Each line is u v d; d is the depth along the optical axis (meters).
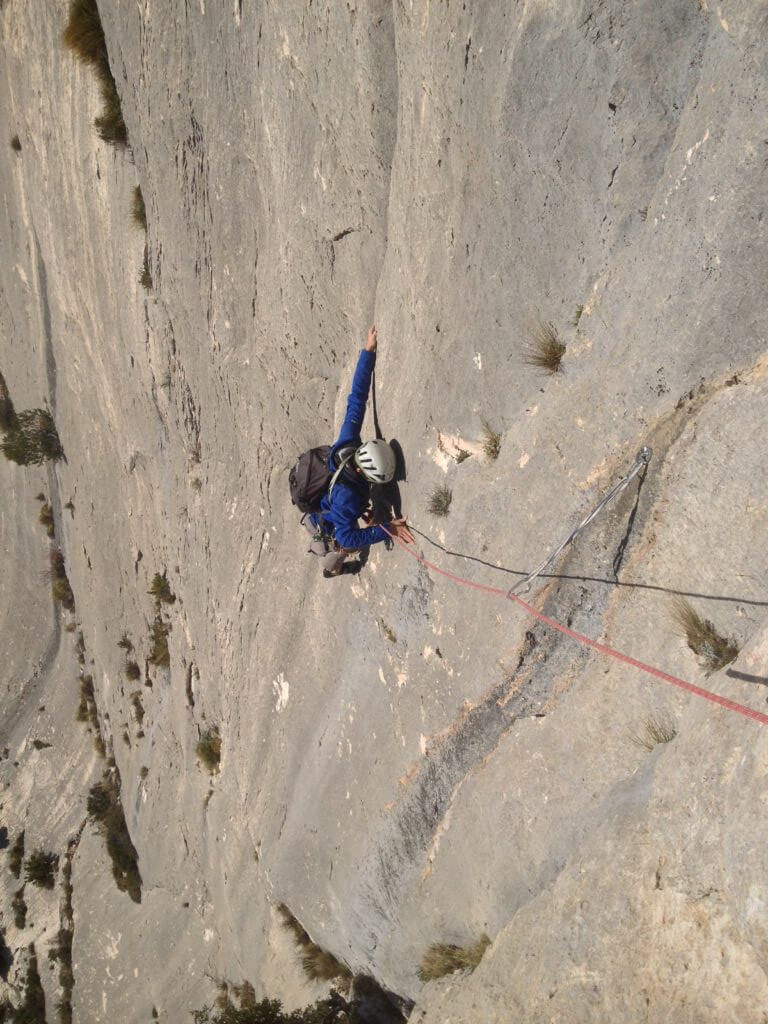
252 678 9.84
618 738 4.39
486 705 5.40
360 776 7.09
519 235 4.84
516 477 5.13
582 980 3.89
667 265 4.01
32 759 18.73
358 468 6.27
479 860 5.48
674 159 3.88
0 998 17.08
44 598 18.73
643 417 4.23
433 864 6.08
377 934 6.96
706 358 3.89
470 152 5.01
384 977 7.11
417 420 6.15
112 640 15.65
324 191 6.73
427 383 5.99
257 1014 8.28
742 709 3.03
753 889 3.07
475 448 5.62
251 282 8.49
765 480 3.62
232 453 9.95
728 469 3.80
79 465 15.84
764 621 3.54
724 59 3.52
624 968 3.70
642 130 3.97
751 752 3.24
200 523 11.20
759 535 3.64
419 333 6.02
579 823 4.51
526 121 4.47
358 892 7.02
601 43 3.93
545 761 4.88
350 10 5.63
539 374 4.96
